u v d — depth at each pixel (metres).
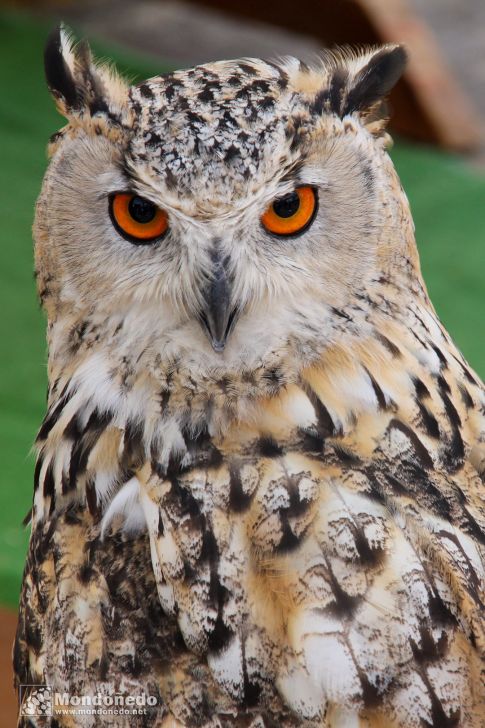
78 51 1.87
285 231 1.83
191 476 1.81
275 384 1.83
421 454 1.82
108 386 1.84
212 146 1.82
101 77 1.85
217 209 1.83
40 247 1.86
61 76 1.86
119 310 1.84
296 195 1.83
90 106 1.84
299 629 1.77
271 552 1.79
